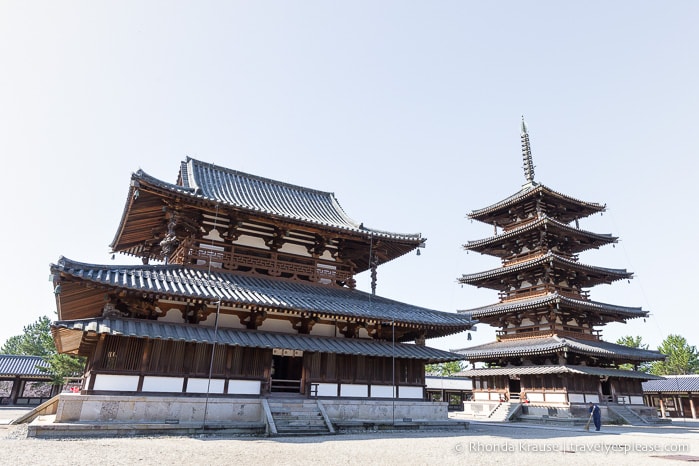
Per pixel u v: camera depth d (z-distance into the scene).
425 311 28.75
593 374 42.69
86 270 18.47
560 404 42.03
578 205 55.59
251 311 22.91
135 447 14.28
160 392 19.23
